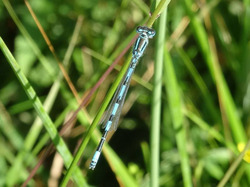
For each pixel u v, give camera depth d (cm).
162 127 28
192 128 27
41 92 28
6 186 24
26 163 25
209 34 27
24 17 28
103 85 27
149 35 18
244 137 23
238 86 28
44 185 26
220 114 28
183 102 26
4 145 26
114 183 28
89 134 18
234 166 20
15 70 18
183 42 28
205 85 27
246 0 27
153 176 20
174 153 27
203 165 26
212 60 24
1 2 28
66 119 26
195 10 27
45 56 28
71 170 18
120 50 25
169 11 28
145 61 28
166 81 21
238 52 28
